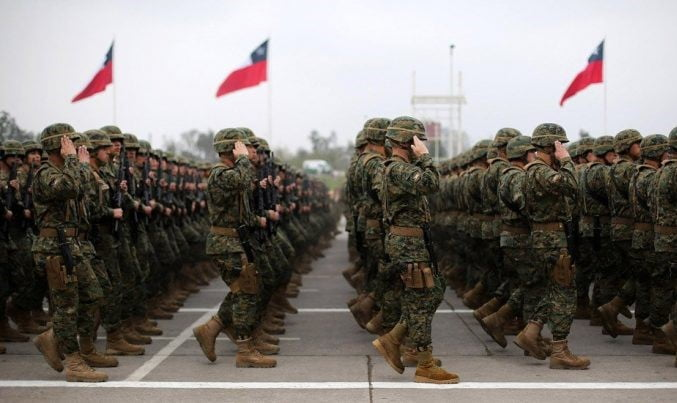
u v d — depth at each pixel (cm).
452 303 1179
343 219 5431
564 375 695
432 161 646
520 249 786
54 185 649
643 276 837
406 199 657
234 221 733
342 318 1048
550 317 722
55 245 667
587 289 1017
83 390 647
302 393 634
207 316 1067
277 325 940
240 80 1869
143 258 921
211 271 1530
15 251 874
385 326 787
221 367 739
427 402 604
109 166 855
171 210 1080
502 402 602
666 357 776
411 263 652
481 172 1035
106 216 777
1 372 715
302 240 1331
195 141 9362
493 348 827
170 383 671
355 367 736
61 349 682
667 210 761
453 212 1271
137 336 861
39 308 989
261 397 622
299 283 1402
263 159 873
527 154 823
